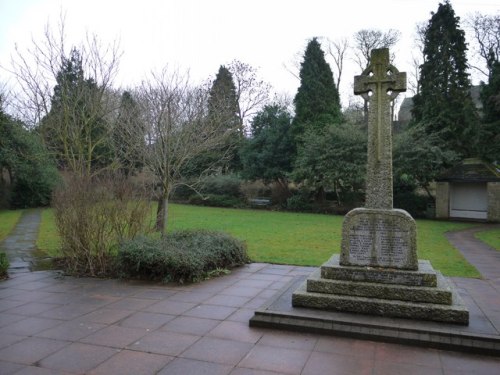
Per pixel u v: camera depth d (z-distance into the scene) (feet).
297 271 28.22
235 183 104.47
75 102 44.16
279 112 106.52
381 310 16.61
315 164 86.63
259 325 16.88
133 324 17.33
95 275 26.58
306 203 91.91
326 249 38.01
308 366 13.39
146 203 30.25
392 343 15.17
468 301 20.26
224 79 106.63
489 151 85.66
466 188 81.76
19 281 25.21
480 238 51.42
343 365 13.47
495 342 14.34
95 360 13.80
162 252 25.34
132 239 28.14
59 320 17.84
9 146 82.43
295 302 17.71
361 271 17.88
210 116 53.26
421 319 16.16
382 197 18.88
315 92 96.94
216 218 70.38
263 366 13.39
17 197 90.84
